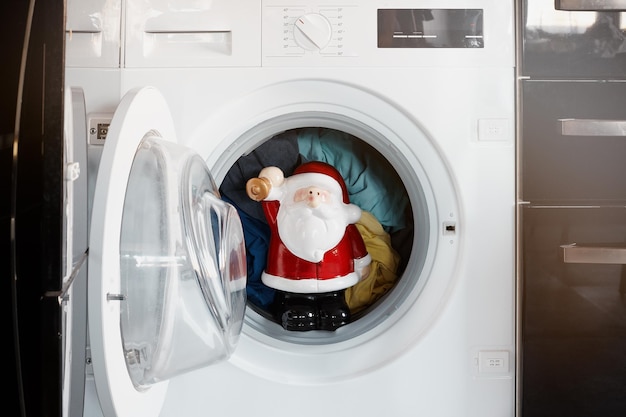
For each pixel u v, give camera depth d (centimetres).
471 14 119
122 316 82
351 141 131
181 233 89
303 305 123
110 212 73
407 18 119
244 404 121
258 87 118
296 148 128
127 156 79
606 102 119
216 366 121
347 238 125
